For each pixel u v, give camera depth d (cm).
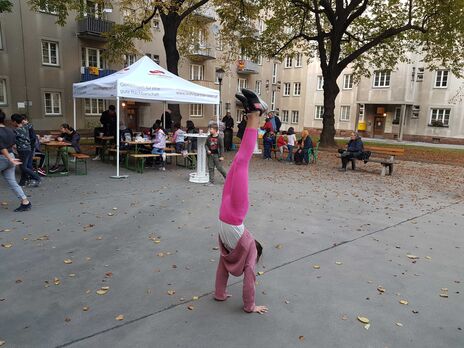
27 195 776
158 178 1027
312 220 670
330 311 363
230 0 1880
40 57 2312
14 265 441
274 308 364
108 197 784
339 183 1048
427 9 1855
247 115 325
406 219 697
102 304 361
